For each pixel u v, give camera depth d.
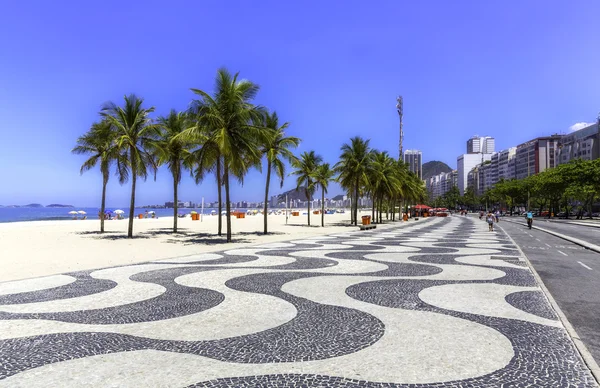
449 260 14.12
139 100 25.25
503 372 4.46
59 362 4.77
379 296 8.33
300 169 40.81
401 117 59.94
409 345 5.34
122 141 23.83
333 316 6.79
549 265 13.15
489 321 6.47
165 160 28.02
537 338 5.62
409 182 60.34
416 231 32.81
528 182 85.19
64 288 9.23
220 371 4.49
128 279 10.37
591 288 9.30
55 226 39.59
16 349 5.21
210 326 6.23
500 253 16.42
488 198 125.25
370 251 17.17
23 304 7.68
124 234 29.44
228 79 21.69
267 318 6.68
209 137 21.89
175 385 4.13
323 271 11.61
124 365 4.67
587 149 115.88
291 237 26.11
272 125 30.20
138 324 6.34
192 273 11.28
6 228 35.41
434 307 7.41
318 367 4.61
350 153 40.03
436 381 4.23
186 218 68.81
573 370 4.52
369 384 4.15
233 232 31.67
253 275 10.91
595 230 35.00
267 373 4.44
